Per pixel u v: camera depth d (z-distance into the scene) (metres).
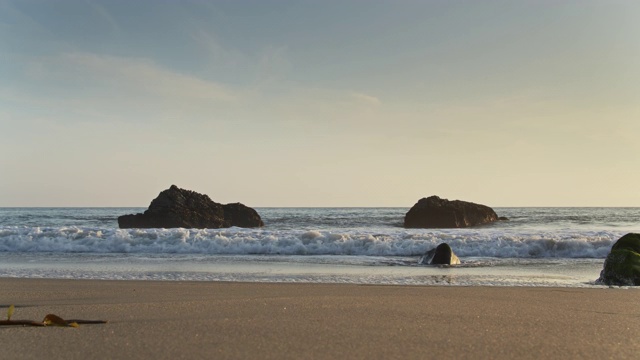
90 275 10.09
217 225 39.00
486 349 3.71
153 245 15.94
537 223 44.47
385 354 3.53
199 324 4.51
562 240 15.17
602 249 14.89
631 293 7.19
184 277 9.91
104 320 4.73
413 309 5.50
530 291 7.42
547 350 3.71
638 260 9.56
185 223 37.47
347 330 4.28
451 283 9.14
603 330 4.43
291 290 7.46
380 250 15.39
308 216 55.72
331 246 15.54
